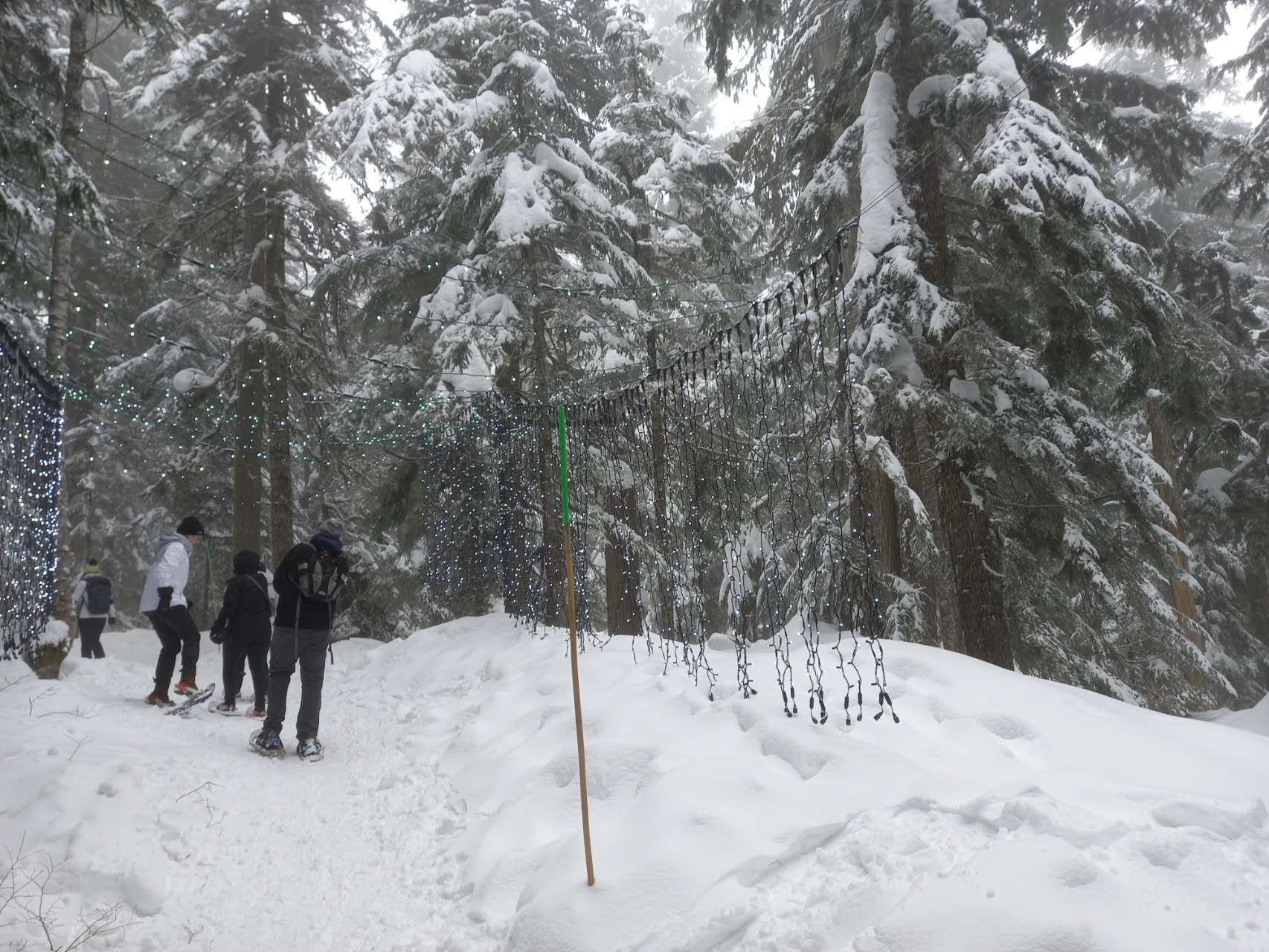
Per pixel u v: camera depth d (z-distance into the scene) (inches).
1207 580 730.2
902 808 140.2
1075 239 366.6
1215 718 485.4
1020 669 458.6
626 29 588.7
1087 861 110.6
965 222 442.9
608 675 271.9
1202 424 487.8
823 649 250.7
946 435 379.6
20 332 605.3
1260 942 95.7
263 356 615.5
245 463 644.1
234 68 680.4
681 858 142.6
